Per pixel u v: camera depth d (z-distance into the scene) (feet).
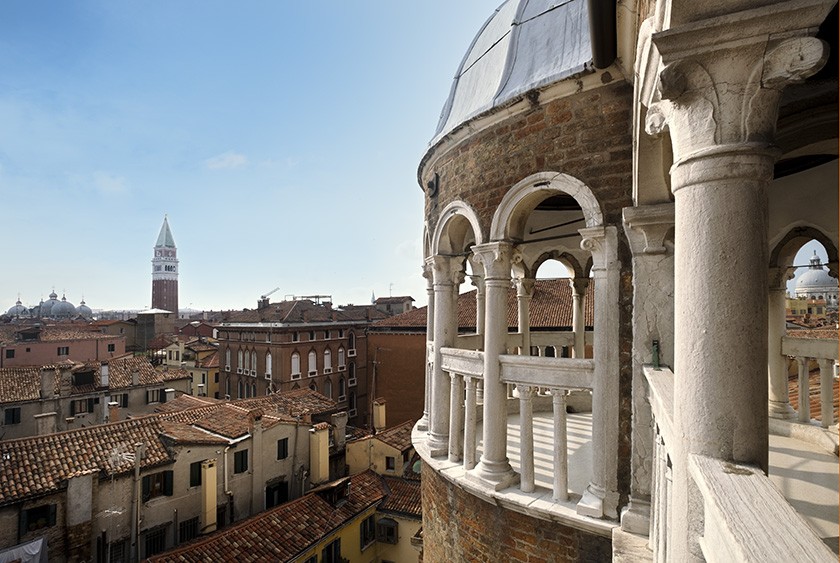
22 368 110.22
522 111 19.69
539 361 18.51
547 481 20.10
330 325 161.17
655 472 13.01
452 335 25.02
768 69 7.34
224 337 169.27
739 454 7.27
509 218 19.95
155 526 64.03
